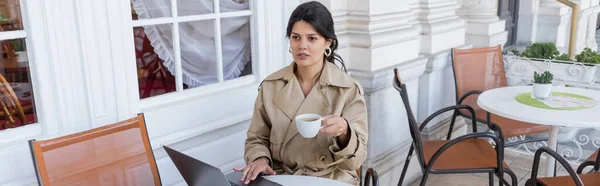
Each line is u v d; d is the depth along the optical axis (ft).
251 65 8.70
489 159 8.29
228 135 8.11
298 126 5.02
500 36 14.35
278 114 6.21
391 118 10.49
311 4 5.88
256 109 6.46
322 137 5.99
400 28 10.38
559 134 11.36
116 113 6.57
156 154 7.09
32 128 5.99
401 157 10.96
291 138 6.12
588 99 8.75
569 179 7.32
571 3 15.06
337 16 9.48
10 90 5.93
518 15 18.56
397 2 10.28
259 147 6.26
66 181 5.08
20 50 5.82
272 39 8.66
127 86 6.64
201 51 7.84
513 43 18.72
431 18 11.66
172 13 7.25
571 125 7.45
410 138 11.45
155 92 7.29
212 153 7.89
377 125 10.02
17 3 5.70
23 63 5.89
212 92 7.84
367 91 9.60
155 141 6.92
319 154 6.08
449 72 12.64
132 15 6.79
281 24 8.75
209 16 7.73
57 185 5.01
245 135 8.42
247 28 8.54
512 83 12.38
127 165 5.61
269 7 8.46
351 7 9.64
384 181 10.38
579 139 12.68
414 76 10.90
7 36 5.59
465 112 10.82
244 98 8.26
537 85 8.79
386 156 10.50
